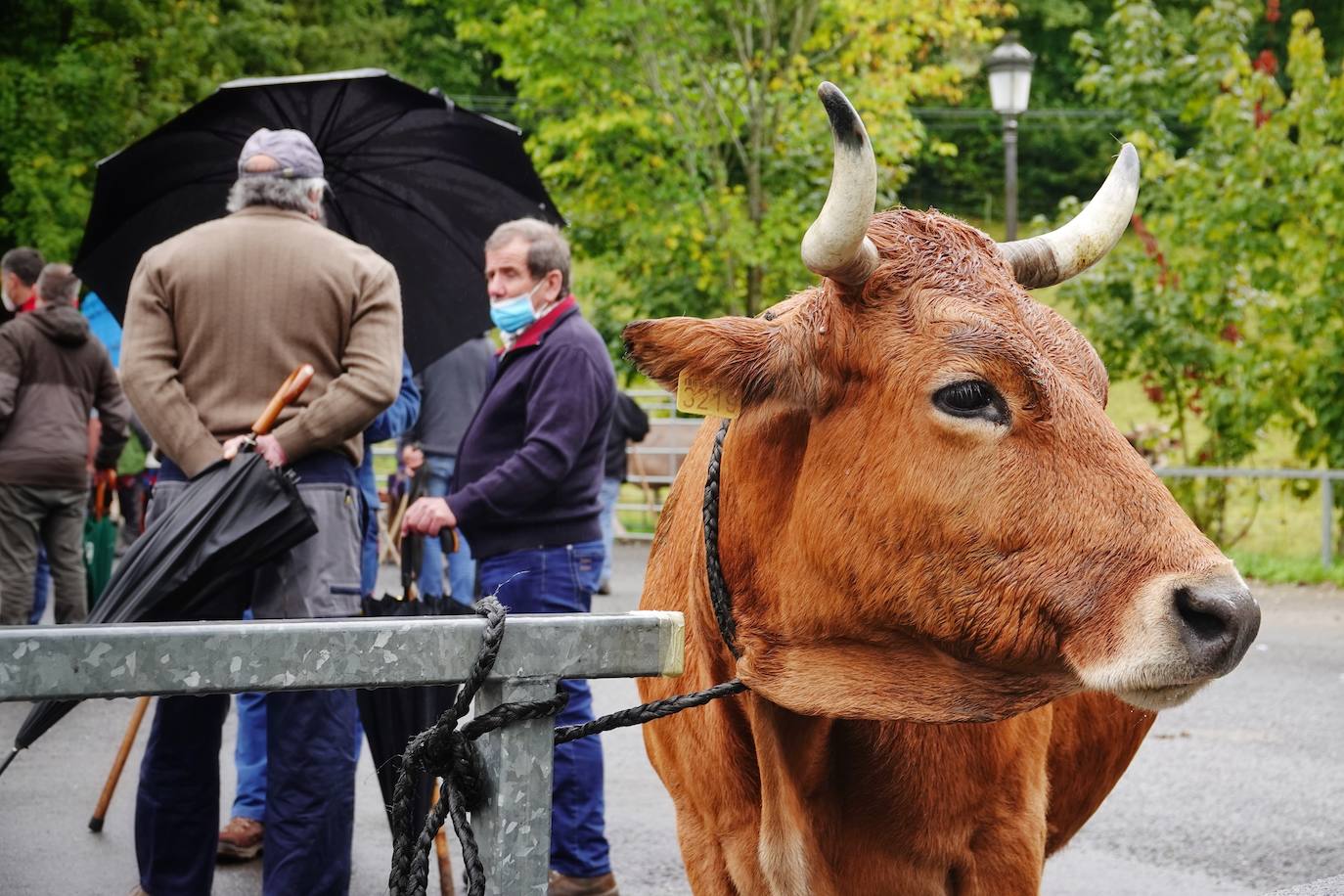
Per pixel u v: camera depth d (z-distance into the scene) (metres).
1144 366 15.25
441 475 9.47
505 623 1.94
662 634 2.02
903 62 17.97
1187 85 15.62
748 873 2.93
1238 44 15.18
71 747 6.97
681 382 2.63
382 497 14.04
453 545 4.84
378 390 4.13
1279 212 14.45
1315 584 12.83
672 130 17.52
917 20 17.56
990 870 2.91
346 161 6.12
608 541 11.88
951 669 2.52
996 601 2.39
